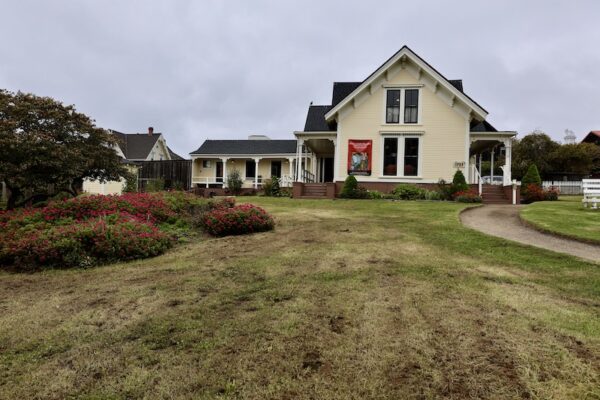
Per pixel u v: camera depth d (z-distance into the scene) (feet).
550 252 19.20
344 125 61.41
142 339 9.88
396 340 9.45
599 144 145.59
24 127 32.94
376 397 7.18
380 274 15.46
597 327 10.04
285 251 20.17
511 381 7.60
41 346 9.66
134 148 116.57
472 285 13.87
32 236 19.85
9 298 13.60
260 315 11.25
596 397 7.07
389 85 60.08
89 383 7.92
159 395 7.42
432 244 21.57
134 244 19.83
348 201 48.65
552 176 113.70
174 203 32.32
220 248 21.79
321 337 9.71
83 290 14.38
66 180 37.11
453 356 8.61
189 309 11.93
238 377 7.98
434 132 58.80
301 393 7.38
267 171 99.09
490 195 53.67
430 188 58.49
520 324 10.26
